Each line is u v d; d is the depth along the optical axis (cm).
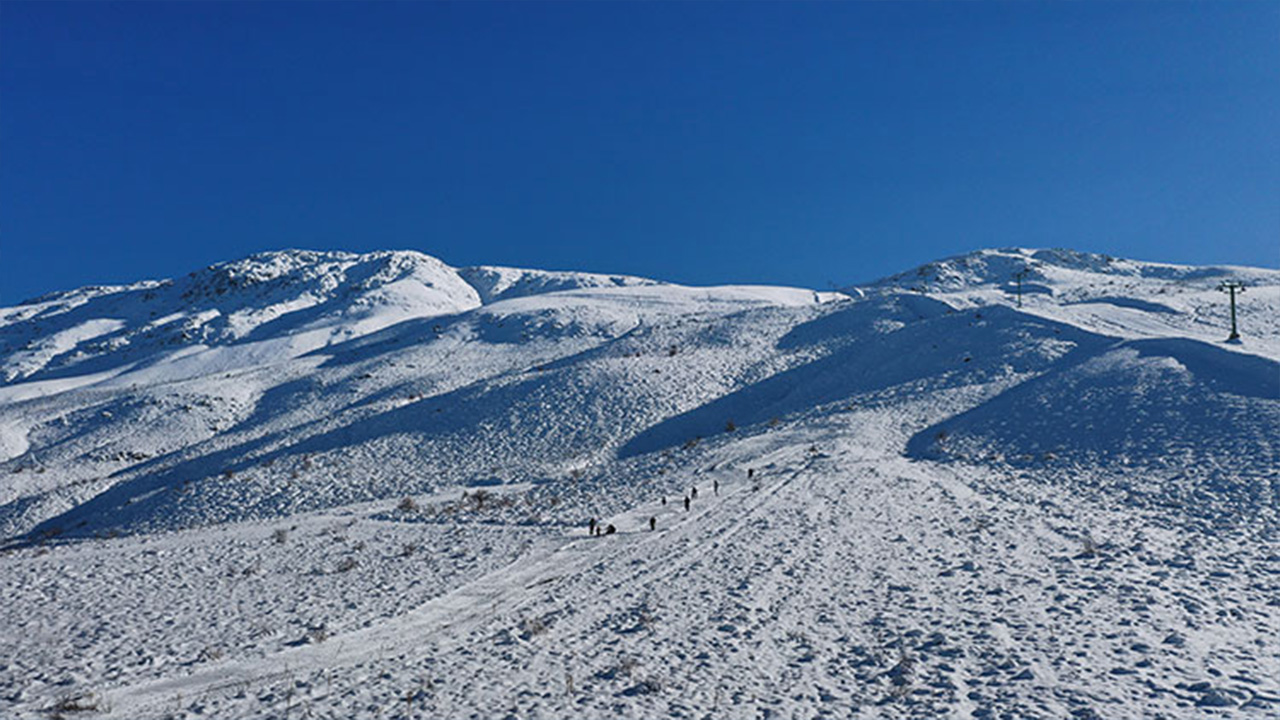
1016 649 1147
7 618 1627
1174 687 966
